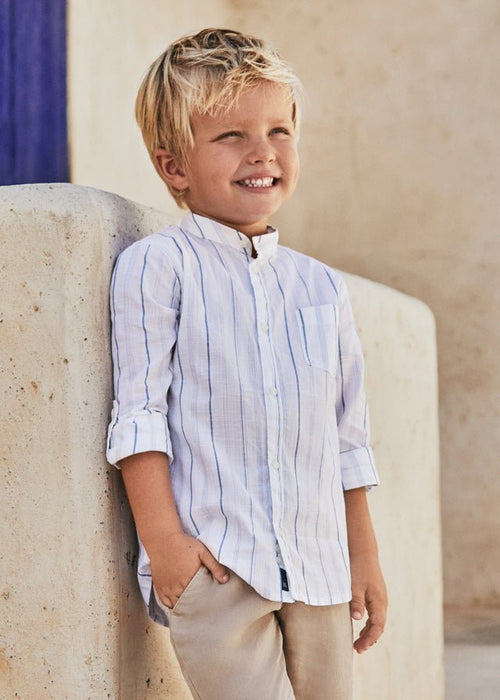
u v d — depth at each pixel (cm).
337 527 192
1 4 387
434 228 547
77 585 177
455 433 552
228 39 206
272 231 201
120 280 182
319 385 192
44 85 393
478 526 550
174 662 201
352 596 204
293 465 185
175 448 181
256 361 185
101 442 180
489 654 462
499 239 543
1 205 181
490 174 543
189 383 181
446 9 545
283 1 557
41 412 179
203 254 191
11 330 180
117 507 183
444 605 553
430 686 343
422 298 550
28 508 179
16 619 179
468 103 544
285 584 177
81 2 404
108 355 183
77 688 177
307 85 556
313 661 189
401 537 316
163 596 174
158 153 205
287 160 200
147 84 205
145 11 467
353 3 552
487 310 546
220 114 194
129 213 195
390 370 310
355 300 282
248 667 176
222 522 176
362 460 212
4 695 180
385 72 550
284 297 196
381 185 550
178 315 184
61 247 178
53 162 395
